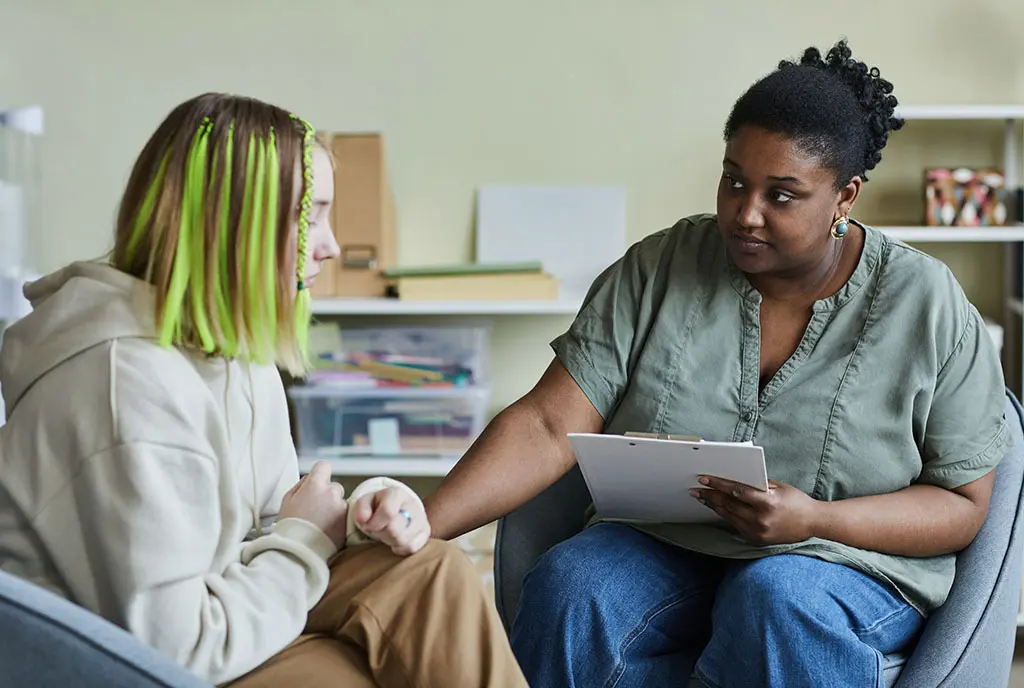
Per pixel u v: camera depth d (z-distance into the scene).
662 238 1.96
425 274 3.10
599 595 1.71
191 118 1.35
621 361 1.90
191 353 1.39
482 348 3.12
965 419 1.78
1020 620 3.00
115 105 3.36
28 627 1.16
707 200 3.37
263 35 3.34
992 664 1.72
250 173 1.35
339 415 3.09
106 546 1.24
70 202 3.37
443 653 1.33
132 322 1.31
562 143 3.36
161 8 3.34
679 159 3.36
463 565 1.38
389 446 3.09
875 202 3.35
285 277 1.38
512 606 1.92
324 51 3.35
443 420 3.09
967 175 3.16
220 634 1.26
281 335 1.39
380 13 3.33
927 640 1.69
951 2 3.30
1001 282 3.35
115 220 1.44
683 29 3.33
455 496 1.78
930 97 3.33
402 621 1.35
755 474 1.61
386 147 3.37
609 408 1.91
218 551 1.36
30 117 3.11
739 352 1.84
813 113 1.70
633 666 1.72
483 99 3.35
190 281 1.34
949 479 1.78
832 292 1.83
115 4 3.33
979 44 3.31
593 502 1.93
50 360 1.29
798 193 1.70
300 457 3.08
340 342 3.11
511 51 3.34
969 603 1.71
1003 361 3.31
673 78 3.34
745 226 1.72
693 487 1.70
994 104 3.32
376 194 3.12
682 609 1.79
